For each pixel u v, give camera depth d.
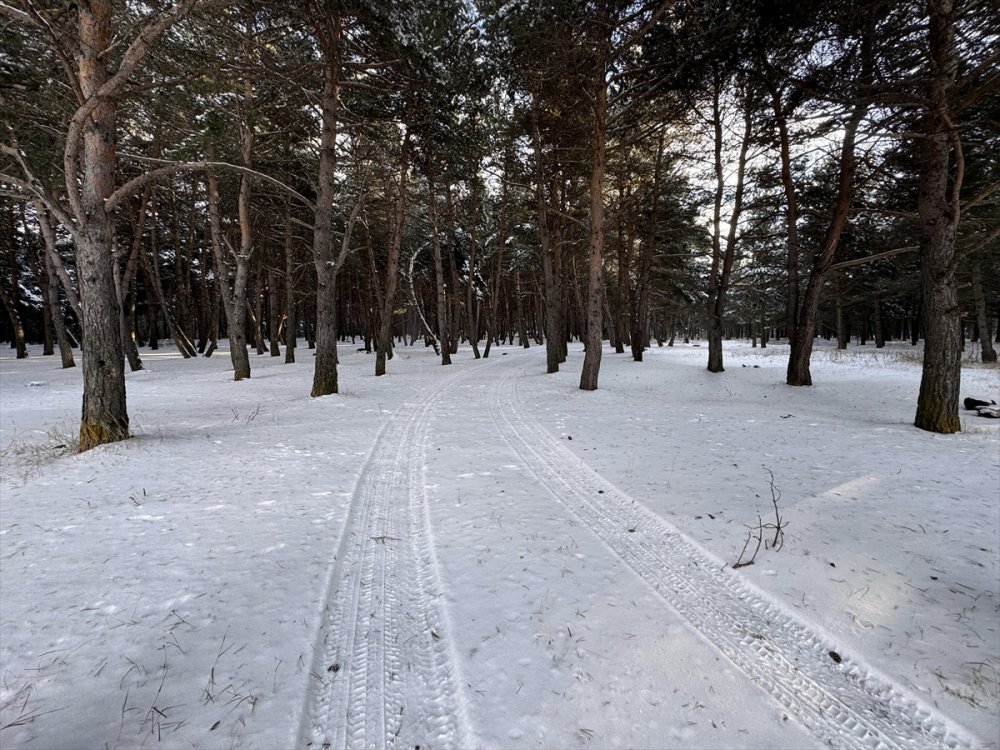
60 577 3.28
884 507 4.57
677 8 9.59
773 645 2.68
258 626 2.79
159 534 4.00
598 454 6.71
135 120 12.14
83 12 6.75
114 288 7.20
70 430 8.55
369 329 33.75
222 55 9.12
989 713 2.17
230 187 20.09
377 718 2.22
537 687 2.34
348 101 13.96
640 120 13.86
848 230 14.98
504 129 16.61
